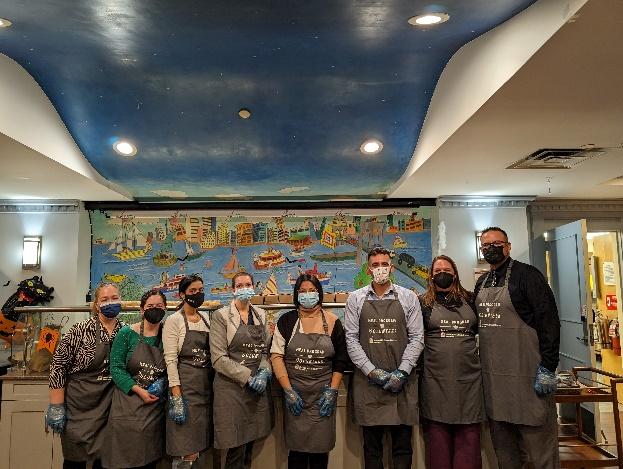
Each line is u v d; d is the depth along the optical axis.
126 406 2.76
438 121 3.77
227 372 2.77
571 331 5.55
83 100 3.96
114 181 5.24
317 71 3.58
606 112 3.00
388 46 3.19
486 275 3.05
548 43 2.15
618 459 3.52
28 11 2.67
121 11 2.69
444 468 2.89
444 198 5.84
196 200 6.00
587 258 5.25
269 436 3.14
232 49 3.24
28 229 5.75
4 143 3.44
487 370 2.88
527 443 2.80
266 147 4.70
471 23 2.73
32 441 3.37
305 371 2.86
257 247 6.02
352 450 3.17
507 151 3.88
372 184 5.51
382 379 2.79
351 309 2.98
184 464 2.80
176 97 3.96
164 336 2.84
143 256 5.97
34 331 3.66
